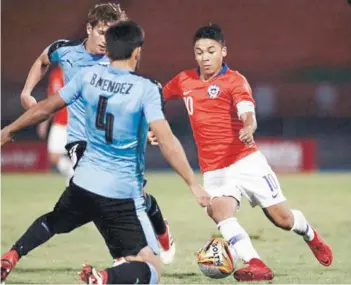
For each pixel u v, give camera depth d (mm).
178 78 27609
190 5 123875
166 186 69812
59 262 31047
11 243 37094
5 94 112875
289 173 88312
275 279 26516
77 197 21609
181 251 33938
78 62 28078
